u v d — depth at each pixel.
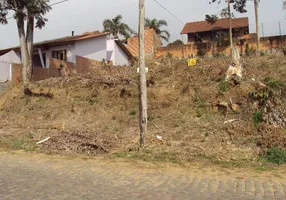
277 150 9.79
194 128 12.80
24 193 6.57
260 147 10.51
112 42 34.81
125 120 14.90
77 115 16.45
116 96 16.77
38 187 7.02
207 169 8.78
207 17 31.27
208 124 12.92
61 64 23.53
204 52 30.09
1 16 20.66
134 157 10.29
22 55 20.89
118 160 9.94
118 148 11.61
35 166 9.32
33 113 17.73
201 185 7.20
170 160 9.84
